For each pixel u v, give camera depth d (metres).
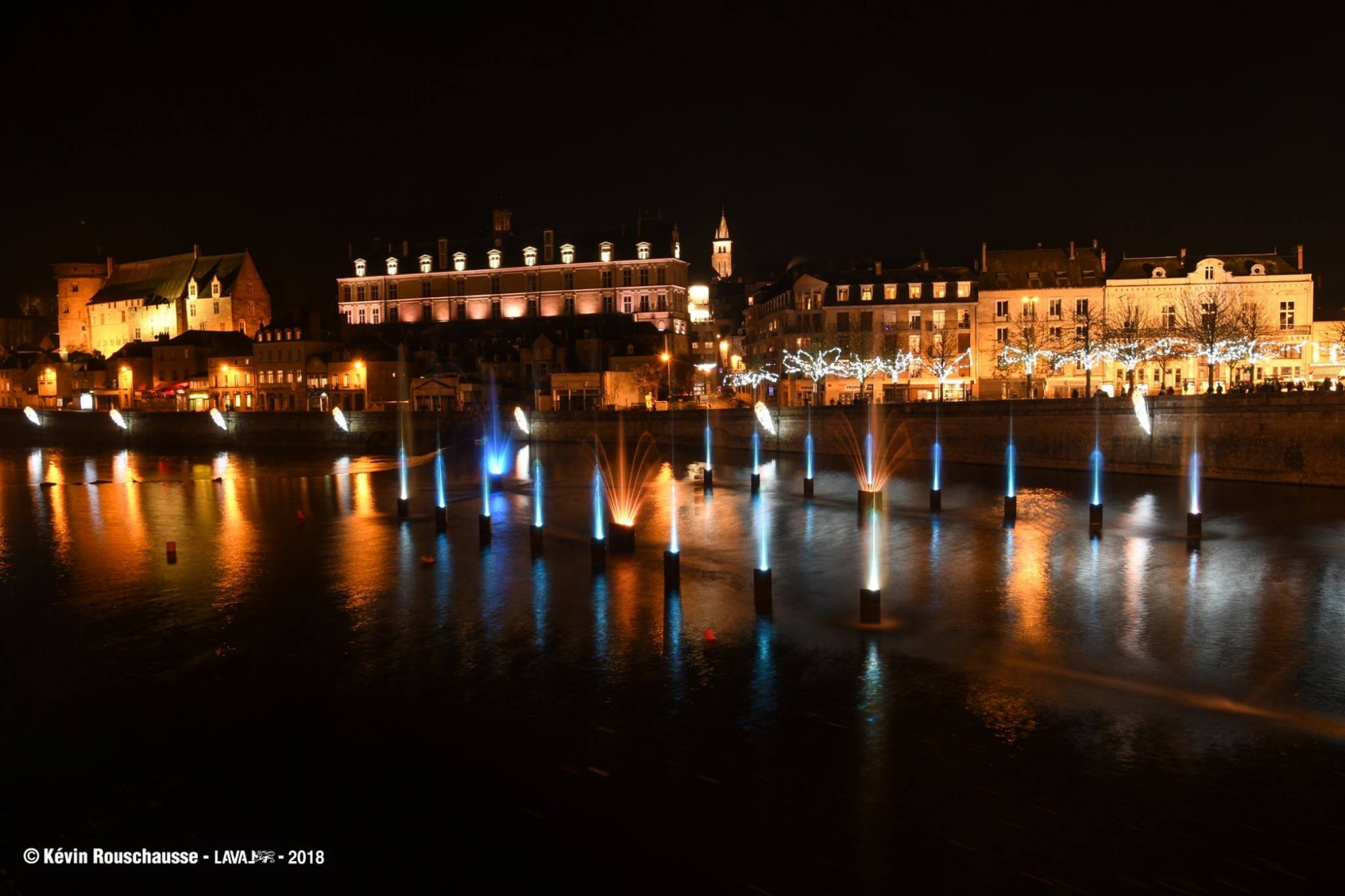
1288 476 54.31
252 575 34.94
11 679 23.09
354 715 20.52
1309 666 23.30
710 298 197.12
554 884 14.05
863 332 104.44
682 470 75.50
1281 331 92.31
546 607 29.58
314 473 79.44
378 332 155.00
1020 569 34.78
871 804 16.22
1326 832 15.16
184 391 147.25
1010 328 102.25
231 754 18.61
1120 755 18.08
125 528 47.12
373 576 34.59
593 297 156.38
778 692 21.61
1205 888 13.68
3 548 41.28
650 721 19.94
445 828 15.67
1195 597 30.25
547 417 105.88
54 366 161.50
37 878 14.36
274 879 14.29
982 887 13.77
